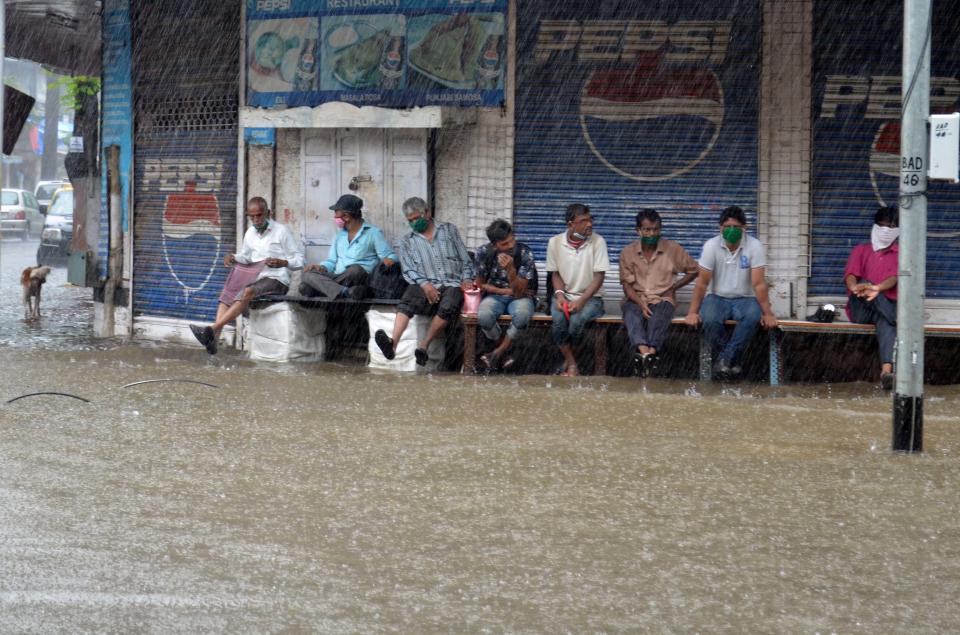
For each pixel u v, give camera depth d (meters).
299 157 15.37
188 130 16.44
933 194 14.11
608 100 14.45
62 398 11.02
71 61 22.00
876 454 8.82
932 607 5.41
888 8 14.05
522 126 14.59
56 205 35.50
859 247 13.07
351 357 14.90
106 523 6.59
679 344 13.60
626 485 7.68
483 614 5.24
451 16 14.66
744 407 11.07
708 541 6.41
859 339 13.48
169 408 10.54
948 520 6.90
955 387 12.90
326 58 15.22
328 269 14.38
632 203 14.52
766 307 12.96
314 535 6.43
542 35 14.47
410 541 6.34
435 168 14.87
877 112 14.14
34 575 5.66
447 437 9.29
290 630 5.00
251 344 14.72
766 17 14.09
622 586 5.64
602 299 13.41
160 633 4.95
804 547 6.32
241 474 7.86
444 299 13.55
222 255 16.17
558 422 10.06
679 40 14.28
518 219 14.70
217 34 16.03
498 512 6.96
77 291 25.73
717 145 14.32
